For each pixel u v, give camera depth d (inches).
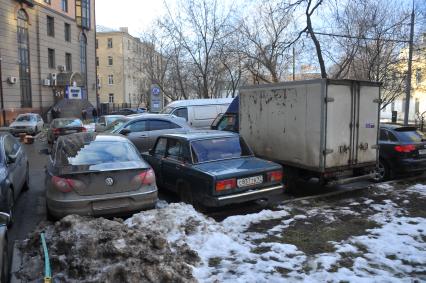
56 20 1658.5
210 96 1275.8
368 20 788.6
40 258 178.1
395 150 370.6
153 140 483.5
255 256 185.2
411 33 735.7
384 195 307.0
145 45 1437.0
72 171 232.4
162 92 1438.2
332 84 305.1
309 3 657.0
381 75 861.2
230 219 240.8
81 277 158.1
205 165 276.1
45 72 1572.3
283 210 263.9
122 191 237.8
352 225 234.2
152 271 156.3
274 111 351.9
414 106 1786.4
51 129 818.8
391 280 158.1
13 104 1354.6
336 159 312.3
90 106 1742.1
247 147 307.0
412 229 221.6
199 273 166.7
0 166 263.3
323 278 161.9
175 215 229.9
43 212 284.5
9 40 1337.4
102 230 190.1
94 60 2031.3
